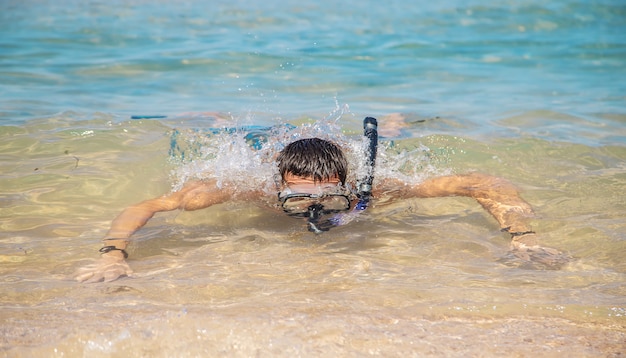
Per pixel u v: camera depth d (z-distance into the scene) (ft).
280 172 11.45
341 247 10.19
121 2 35.06
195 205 11.55
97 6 33.81
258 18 31.14
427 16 32.22
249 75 21.80
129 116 16.75
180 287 8.75
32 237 10.38
